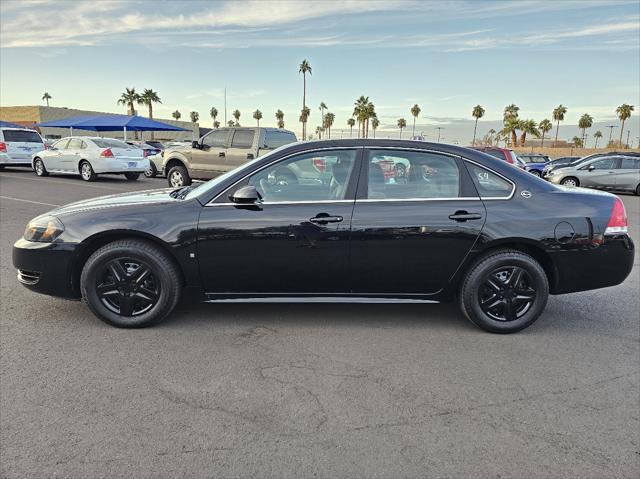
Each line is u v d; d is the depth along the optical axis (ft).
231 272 12.78
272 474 7.58
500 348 12.37
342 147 13.07
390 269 12.86
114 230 12.51
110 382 10.18
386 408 9.47
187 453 8.02
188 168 44.88
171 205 12.84
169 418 8.97
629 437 8.71
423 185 13.03
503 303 13.15
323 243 12.62
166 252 12.73
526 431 8.83
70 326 13.08
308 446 8.27
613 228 13.17
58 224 12.79
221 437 8.46
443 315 14.61
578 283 13.33
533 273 12.98
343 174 12.96
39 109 162.50
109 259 12.61
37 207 32.60
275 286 13.02
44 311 14.11
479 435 8.67
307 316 14.23
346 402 9.65
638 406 9.76
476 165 13.20
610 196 13.70
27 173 59.88
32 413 9.00
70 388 9.91
